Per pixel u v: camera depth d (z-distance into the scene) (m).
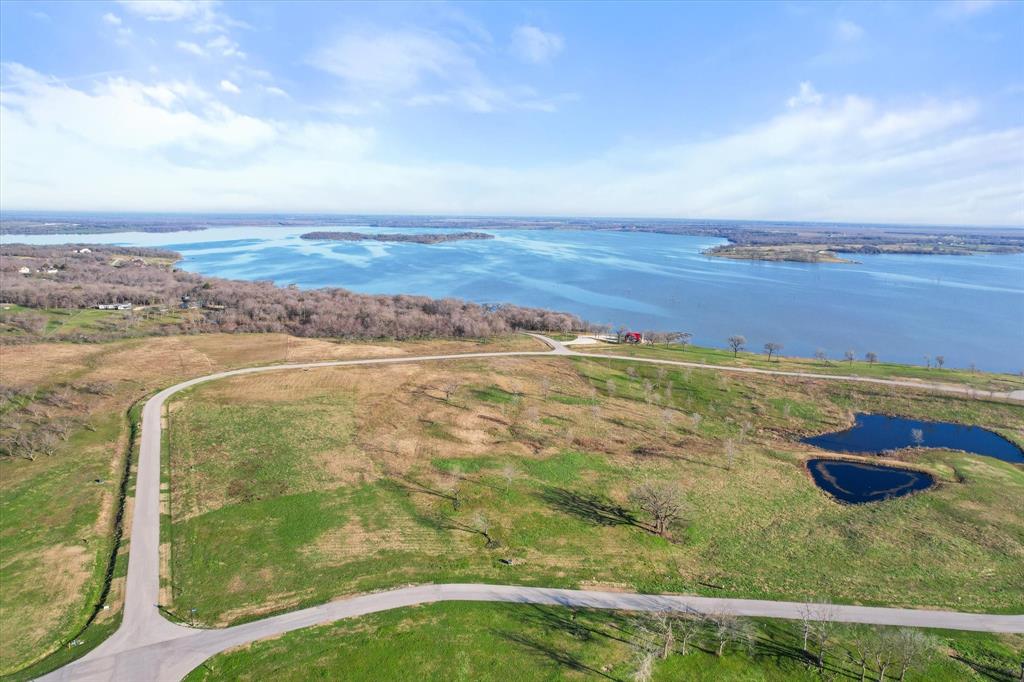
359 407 101.94
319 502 69.75
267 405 101.12
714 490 77.56
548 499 73.06
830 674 45.34
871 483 82.81
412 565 57.97
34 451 80.50
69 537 61.72
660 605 53.12
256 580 54.94
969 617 52.34
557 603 52.88
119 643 46.72
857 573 59.09
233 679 43.09
